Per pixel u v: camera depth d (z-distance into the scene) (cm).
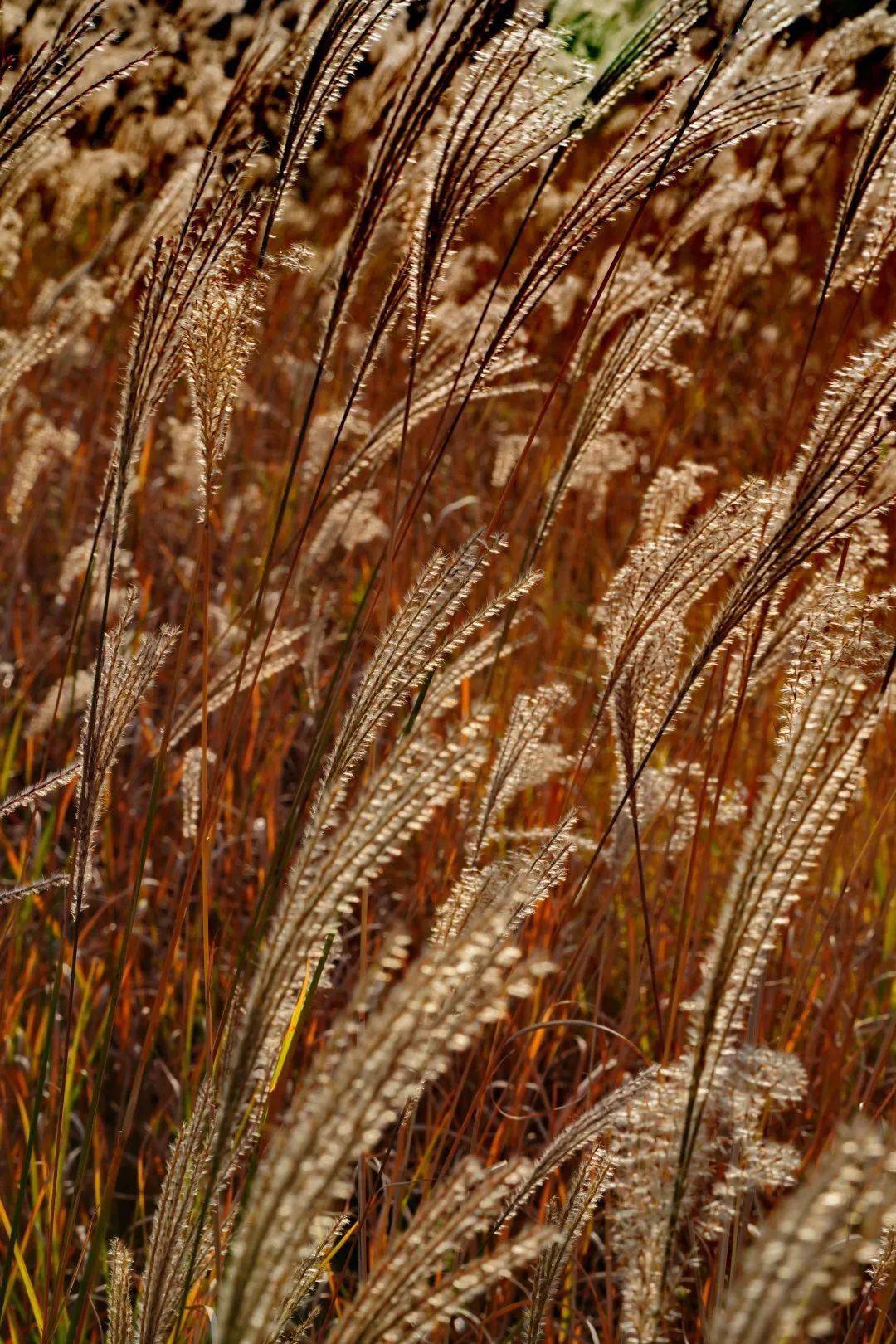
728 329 551
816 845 299
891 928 420
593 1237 372
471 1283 291
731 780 405
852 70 390
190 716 385
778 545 330
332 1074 288
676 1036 379
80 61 340
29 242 800
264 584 348
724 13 344
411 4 332
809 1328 234
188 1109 358
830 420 325
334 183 714
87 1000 379
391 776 293
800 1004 400
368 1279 292
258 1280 282
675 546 346
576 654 555
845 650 335
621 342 363
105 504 337
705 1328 341
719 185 410
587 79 334
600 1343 372
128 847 480
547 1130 409
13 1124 385
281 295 780
